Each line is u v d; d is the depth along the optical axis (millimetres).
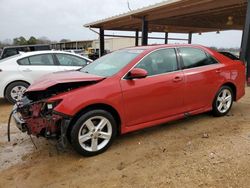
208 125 4703
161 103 4137
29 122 3561
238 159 3324
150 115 4074
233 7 10344
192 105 4586
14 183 3053
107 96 3590
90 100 3455
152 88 3984
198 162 3301
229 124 4723
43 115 3455
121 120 3793
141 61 4027
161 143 3975
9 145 4164
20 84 6930
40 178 3139
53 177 3148
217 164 3225
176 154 3566
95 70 4398
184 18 13812
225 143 3844
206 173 3033
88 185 2941
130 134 4391
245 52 8117
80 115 3479
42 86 3613
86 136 3549
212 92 4848
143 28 12773
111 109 3732
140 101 3898
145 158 3506
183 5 9836
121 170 3229
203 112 4891
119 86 3717
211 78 4754
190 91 4469
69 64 7602
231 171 3049
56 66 7355
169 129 4570
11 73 6828
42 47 14523
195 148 3725
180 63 4426
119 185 2902
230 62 5191
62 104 3342
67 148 3947
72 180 3062
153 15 12195
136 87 3838
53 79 3816
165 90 4129
